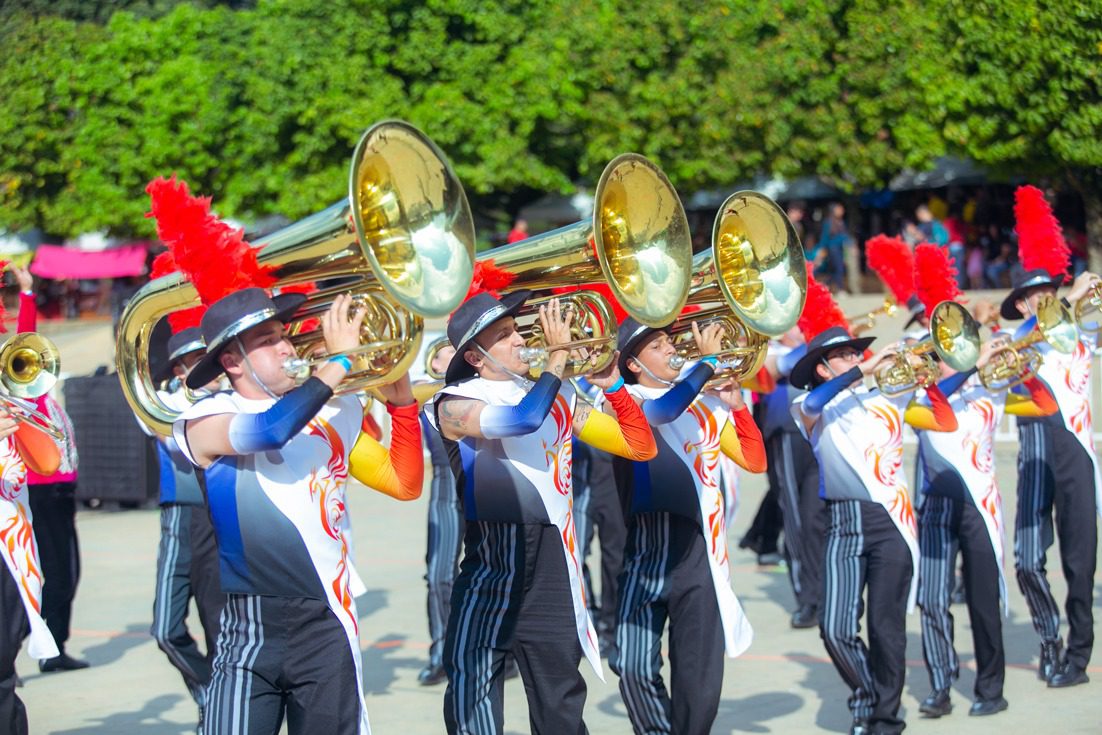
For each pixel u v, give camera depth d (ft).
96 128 85.40
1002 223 86.28
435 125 78.89
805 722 27.63
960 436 28.40
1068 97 70.18
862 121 77.71
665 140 79.61
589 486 34.27
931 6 75.20
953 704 28.96
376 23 79.56
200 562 27.09
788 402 36.58
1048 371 30.12
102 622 39.11
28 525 23.86
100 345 97.40
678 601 22.71
